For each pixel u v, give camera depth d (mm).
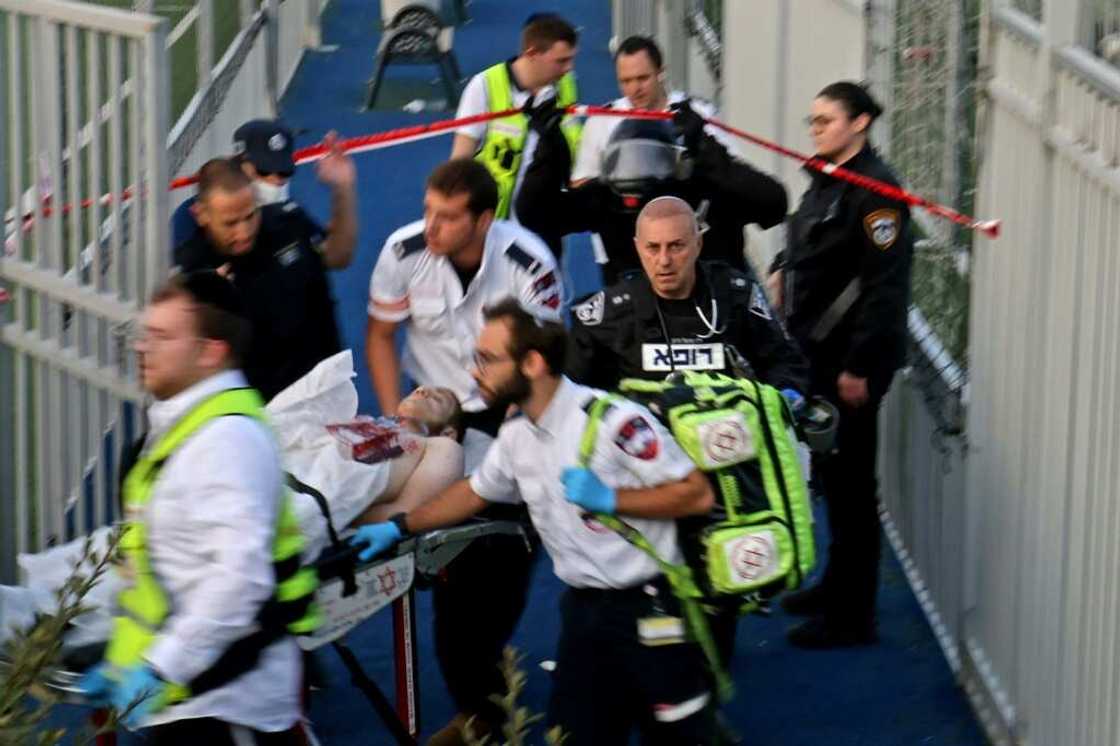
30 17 17125
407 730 14609
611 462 12773
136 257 16156
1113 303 13102
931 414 18719
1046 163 14766
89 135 17656
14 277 17766
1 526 18500
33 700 16609
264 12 38375
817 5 25938
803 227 17375
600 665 13297
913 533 20031
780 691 17688
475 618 15203
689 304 14992
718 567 12992
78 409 17438
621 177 17406
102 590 12984
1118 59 13391
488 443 15766
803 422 15188
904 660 18312
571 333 15273
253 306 16062
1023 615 15508
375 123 42031
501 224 16203
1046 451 14859
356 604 13492
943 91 18953
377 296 16219
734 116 32875
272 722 11641
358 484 13812
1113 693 13219
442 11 52688
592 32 51688
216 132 29453
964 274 18062
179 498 11109
